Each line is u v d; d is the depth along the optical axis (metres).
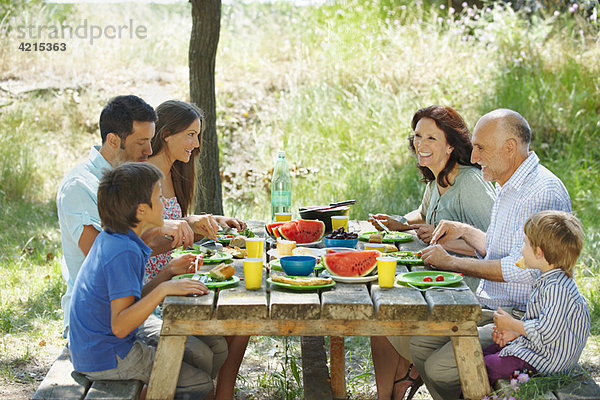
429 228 4.14
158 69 10.98
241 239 3.92
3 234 7.14
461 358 2.85
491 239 3.75
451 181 4.24
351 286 3.09
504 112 3.67
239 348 3.62
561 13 11.08
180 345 2.84
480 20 10.52
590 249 6.39
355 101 9.42
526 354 3.06
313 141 9.02
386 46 10.81
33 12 11.39
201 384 3.12
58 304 5.46
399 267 3.48
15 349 4.66
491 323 3.53
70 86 10.20
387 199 7.82
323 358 3.92
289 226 3.95
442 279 3.11
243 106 9.83
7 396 3.95
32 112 9.60
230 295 2.92
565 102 9.05
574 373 3.11
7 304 5.41
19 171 8.55
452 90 9.42
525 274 3.30
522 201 3.57
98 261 2.91
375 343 3.75
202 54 5.70
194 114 4.14
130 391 2.91
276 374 4.03
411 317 2.80
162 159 4.12
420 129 4.23
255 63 10.89
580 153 8.47
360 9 11.58
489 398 2.84
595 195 7.81
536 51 9.77
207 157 5.84
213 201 5.90
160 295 2.86
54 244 6.91
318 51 10.83
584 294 5.48
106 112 3.50
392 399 3.80
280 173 4.92
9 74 10.45
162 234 3.72
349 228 4.62
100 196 2.94
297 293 2.97
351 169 8.49
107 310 2.92
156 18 12.34
